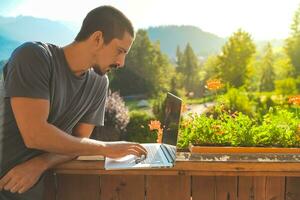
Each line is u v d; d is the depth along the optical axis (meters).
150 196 1.76
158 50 25.69
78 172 1.69
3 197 1.57
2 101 1.53
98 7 1.62
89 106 1.75
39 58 1.50
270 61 27.83
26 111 1.47
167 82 25.83
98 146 1.61
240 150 1.79
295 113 2.18
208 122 1.93
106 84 1.81
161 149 1.85
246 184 1.75
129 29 1.61
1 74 1.56
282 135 1.87
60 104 1.61
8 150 1.56
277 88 23.61
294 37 27.17
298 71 26.77
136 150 1.67
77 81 1.63
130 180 1.76
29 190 1.59
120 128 5.93
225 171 1.70
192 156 1.73
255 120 2.03
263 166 1.66
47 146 1.51
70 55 1.60
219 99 2.43
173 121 1.81
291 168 1.67
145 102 20.83
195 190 1.76
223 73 28.08
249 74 27.95
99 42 1.58
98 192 1.76
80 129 1.82
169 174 1.69
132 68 22.81
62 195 1.75
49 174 1.72
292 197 1.76
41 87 1.49
